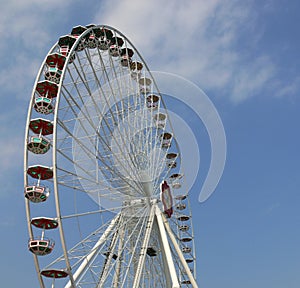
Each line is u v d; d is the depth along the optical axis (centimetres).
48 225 2600
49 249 2575
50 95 2870
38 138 2702
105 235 3016
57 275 2550
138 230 3189
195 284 3095
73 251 2584
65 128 2691
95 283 2750
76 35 3155
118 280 2919
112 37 3484
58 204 2431
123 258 2953
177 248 3225
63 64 2966
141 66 3797
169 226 3269
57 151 2562
